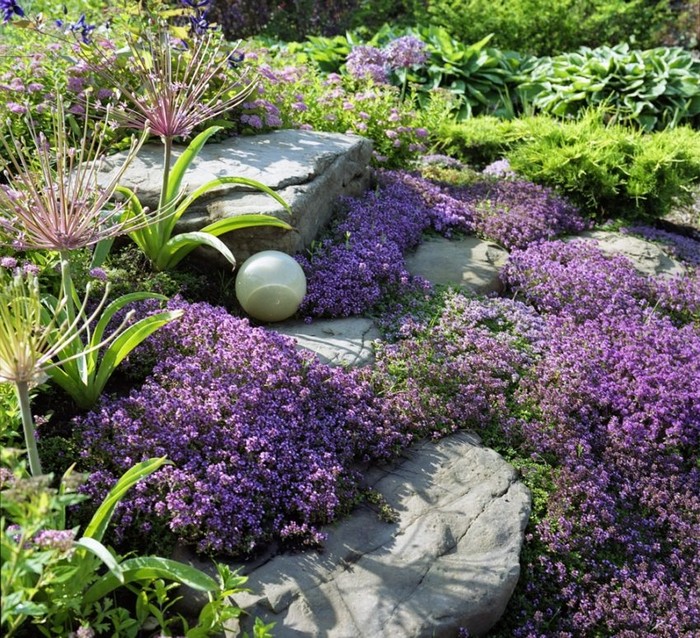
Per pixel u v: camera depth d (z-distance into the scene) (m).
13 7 4.86
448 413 4.09
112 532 3.06
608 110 10.32
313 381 3.95
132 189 4.88
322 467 3.49
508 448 4.05
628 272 5.95
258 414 3.64
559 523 3.61
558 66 11.26
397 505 3.52
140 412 3.53
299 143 6.02
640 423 4.32
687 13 14.16
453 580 3.14
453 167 8.28
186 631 2.68
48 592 2.57
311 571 3.09
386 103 7.53
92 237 3.46
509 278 5.68
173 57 5.51
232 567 3.05
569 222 7.08
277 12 13.85
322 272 4.93
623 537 3.66
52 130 5.28
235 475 3.30
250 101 6.11
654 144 7.71
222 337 4.11
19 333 2.46
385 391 4.17
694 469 4.20
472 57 11.35
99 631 2.63
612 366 4.76
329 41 12.05
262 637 2.62
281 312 4.60
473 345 4.67
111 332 4.03
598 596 3.38
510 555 3.32
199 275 5.00
